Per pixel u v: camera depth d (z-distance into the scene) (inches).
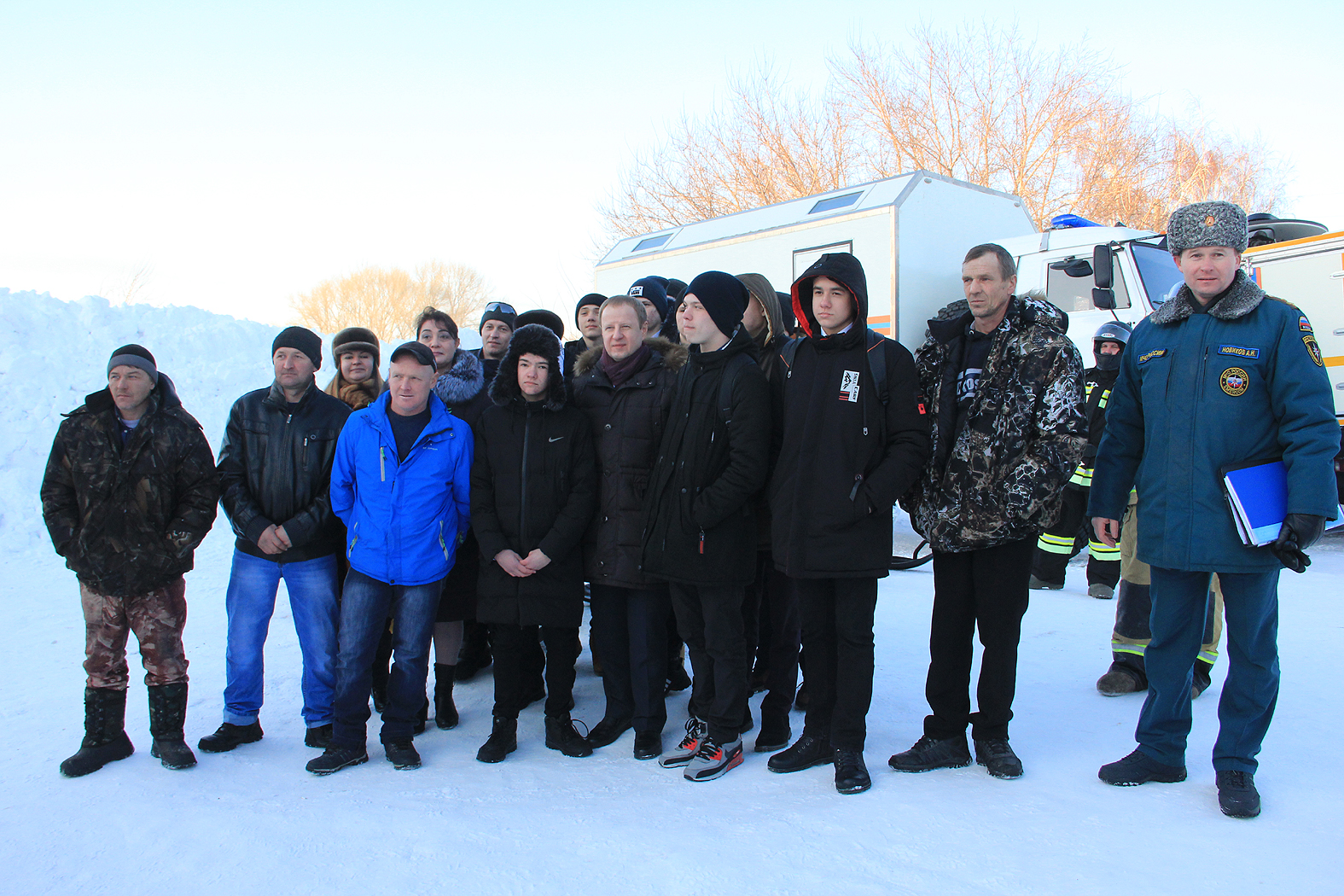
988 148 789.9
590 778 125.6
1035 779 118.2
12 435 311.7
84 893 91.8
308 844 102.0
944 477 123.0
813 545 119.3
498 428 142.4
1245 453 108.5
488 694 171.6
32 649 186.5
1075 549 234.1
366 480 134.7
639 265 434.3
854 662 119.4
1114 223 761.0
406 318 1358.3
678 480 128.5
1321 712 139.5
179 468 130.5
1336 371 318.7
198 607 224.2
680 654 172.9
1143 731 117.6
